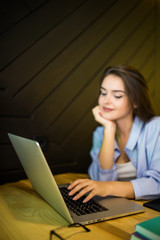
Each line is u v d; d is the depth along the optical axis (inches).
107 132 53.8
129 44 88.0
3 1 60.4
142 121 52.5
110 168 53.1
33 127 67.9
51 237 26.5
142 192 40.4
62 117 73.5
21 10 63.2
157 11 96.2
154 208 36.0
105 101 51.4
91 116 80.4
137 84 50.3
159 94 101.1
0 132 61.8
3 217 33.6
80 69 75.8
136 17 89.2
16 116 64.7
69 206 34.7
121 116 52.2
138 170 51.1
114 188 38.7
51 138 71.7
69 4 71.6
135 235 23.6
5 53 61.7
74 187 39.2
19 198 42.6
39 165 31.2
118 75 50.4
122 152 57.6
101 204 36.3
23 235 27.9
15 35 62.8
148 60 95.7
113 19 82.3
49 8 67.8
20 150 39.5
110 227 29.8
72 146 76.7
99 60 79.9
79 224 29.2
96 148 61.8
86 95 78.1
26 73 65.4
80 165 79.0
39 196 43.7
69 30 72.3
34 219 32.8
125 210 34.0
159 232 22.1
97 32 78.5
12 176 64.1
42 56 67.8
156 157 46.8
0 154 62.0
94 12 77.2
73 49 73.6
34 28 65.7
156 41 97.5
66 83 73.4
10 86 63.1
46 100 69.8
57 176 60.6
